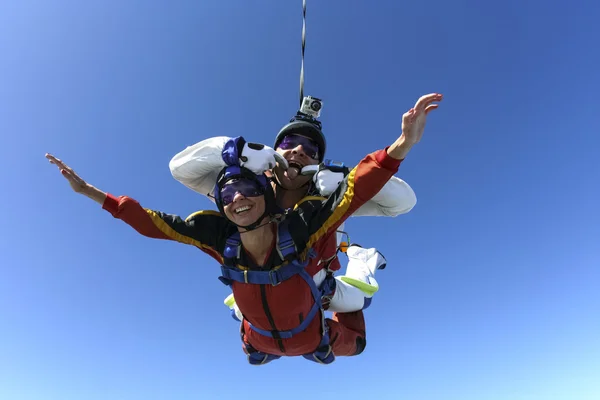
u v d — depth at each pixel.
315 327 1.55
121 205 1.42
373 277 2.09
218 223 1.46
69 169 1.41
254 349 1.78
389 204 1.63
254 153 1.31
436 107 1.09
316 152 1.67
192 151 1.46
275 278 1.35
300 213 1.38
